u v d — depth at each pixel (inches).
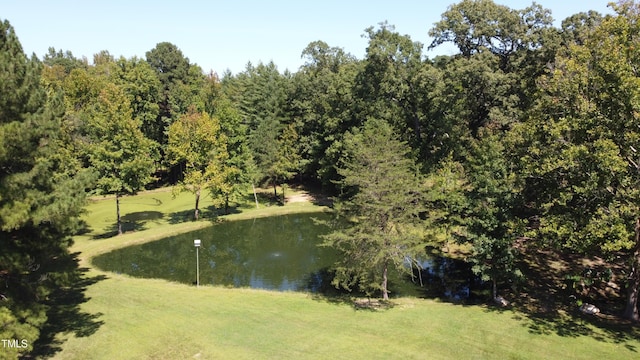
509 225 818.8
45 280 602.9
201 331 683.4
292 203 2069.4
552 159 727.7
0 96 500.1
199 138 1662.2
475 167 927.7
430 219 878.4
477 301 926.4
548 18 1486.2
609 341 663.8
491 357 609.0
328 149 1908.2
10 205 474.3
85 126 1568.7
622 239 629.6
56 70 2618.1
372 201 825.5
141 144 1457.9
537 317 780.0
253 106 2667.3
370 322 744.3
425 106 1625.2
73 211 581.3
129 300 832.3
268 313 781.9
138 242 1418.6
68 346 613.6
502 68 1581.0
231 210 1934.1
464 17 1555.1
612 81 665.6
